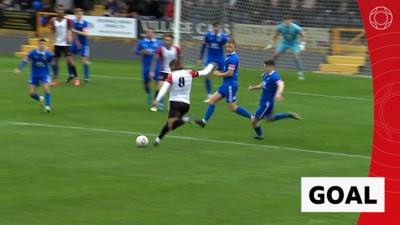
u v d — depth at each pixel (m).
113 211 20.14
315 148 29.67
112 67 58.78
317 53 59.59
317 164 26.61
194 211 20.34
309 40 59.91
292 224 19.42
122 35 64.81
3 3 74.44
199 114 37.75
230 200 21.55
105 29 65.31
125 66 59.84
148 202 21.11
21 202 20.81
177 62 28.94
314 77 54.31
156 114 37.25
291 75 55.28
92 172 24.52
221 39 43.84
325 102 42.81
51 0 74.06
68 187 22.55
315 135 32.59
